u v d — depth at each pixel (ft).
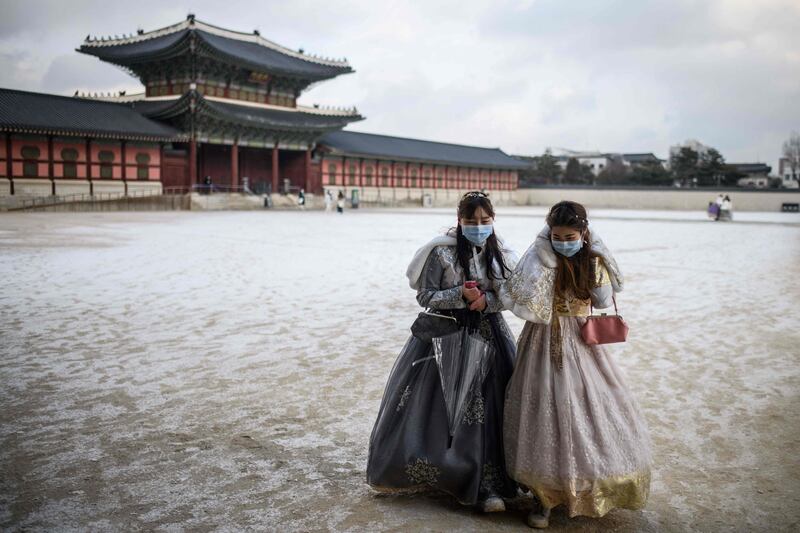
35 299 38.86
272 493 14.39
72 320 32.99
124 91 228.43
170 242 78.84
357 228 110.83
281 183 244.01
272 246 75.31
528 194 334.03
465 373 13.92
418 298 14.38
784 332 31.14
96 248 69.62
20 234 86.33
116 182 187.52
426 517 13.50
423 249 14.46
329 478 15.25
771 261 62.95
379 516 13.43
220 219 138.10
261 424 18.69
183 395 21.27
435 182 290.15
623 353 26.94
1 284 44.42
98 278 47.91
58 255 62.08
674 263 60.80
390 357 26.21
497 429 13.97
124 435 17.76
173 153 201.77
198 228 105.91
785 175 463.42
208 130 203.51
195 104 190.90
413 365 14.37
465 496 13.53
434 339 14.15
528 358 13.58
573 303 13.51
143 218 136.36
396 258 63.26
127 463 15.90
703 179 365.61
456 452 13.52
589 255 13.23
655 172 375.25
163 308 36.55
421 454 13.56
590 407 13.02
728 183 365.40
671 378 23.29
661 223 138.10
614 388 13.48
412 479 13.65
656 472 15.56
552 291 13.19
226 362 25.34
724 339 29.63
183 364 25.02
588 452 12.68
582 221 12.88
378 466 13.85
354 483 15.02
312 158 241.35
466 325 14.17
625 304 38.99
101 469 15.53
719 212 150.92
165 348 27.48
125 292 41.86
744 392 21.71
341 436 17.84
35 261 57.11
